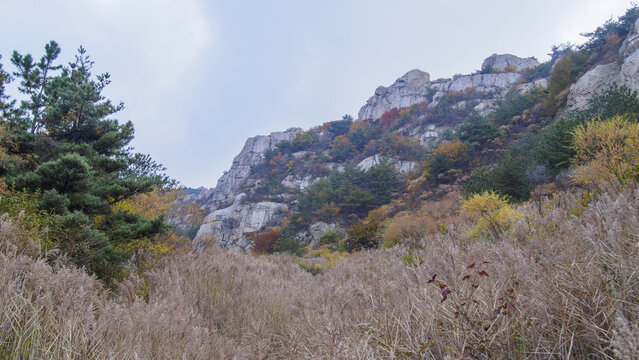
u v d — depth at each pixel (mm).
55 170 8062
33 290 3355
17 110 12188
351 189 46375
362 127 89062
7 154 9430
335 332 2914
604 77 29297
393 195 43062
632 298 1802
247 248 51156
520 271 2420
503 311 2047
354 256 15773
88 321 3045
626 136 9797
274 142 116938
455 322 2240
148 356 3188
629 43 28812
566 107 31516
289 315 5363
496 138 34188
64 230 6930
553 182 14977
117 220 9984
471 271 2855
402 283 3486
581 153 12484
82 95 10945
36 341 2623
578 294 1894
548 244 2691
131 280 6051
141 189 10680
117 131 12141
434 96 86875
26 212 6746
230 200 80375
